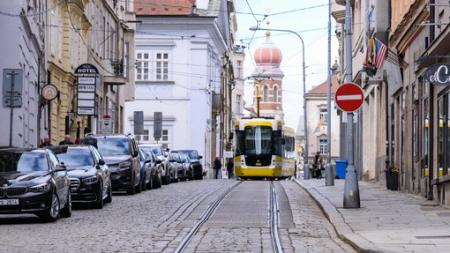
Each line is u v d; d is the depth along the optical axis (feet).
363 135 165.99
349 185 83.56
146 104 256.93
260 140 187.73
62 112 155.53
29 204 68.95
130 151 112.88
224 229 67.21
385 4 126.31
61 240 57.93
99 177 86.89
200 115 256.11
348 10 86.28
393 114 124.98
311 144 378.32
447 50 79.30
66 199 76.33
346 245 56.18
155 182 133.59
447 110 82.89
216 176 249.14
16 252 51.11
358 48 167.43
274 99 504.02
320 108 379.76
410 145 108.47
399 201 92.48
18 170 72.28
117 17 215.10
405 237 57.62
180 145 255.91
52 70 145.07
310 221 74.84
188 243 56.85
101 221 73.00
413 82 105.09
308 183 148.46
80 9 161.99
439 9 85.56
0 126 111.86
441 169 86.74
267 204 95.20
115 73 202.80
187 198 105.09
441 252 48.80
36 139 130.82
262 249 53.78
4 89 84.99
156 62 256.93
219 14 275.80
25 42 118.32
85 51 174.09
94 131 180.96
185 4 256.32
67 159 88.84
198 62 256.52
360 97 84.02
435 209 81.35
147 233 63.10
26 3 116.98
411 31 102.27
